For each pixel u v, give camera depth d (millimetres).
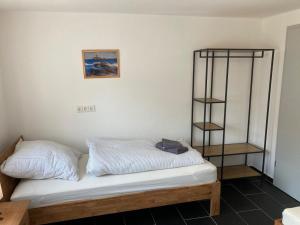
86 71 3072
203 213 2797
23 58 2889
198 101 3311
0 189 1821
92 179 2480
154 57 3246
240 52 3516
